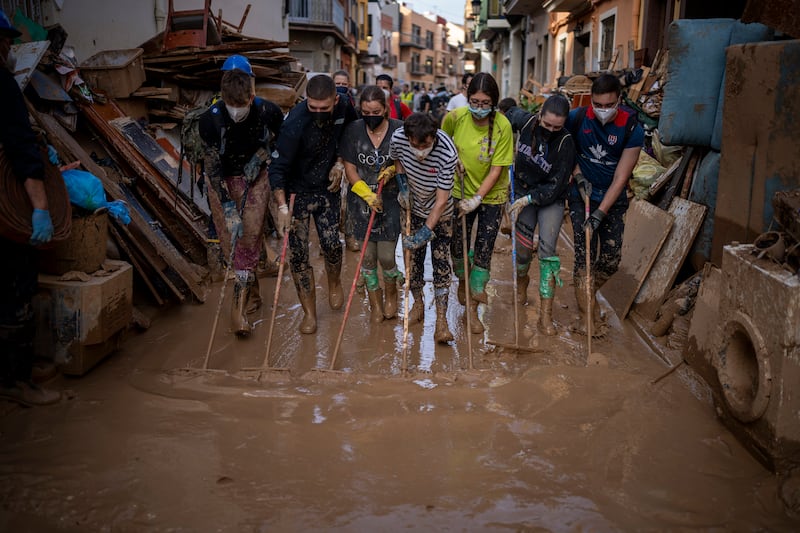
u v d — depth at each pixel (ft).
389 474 10.36
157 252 18.34
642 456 10.93
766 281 10.66
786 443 10.28
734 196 15.79
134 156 21.02
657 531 9.08
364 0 150.61
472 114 15.23
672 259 17.85
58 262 13.87
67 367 13.60
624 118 15.61
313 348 15.92
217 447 11.11
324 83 14.85
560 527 9.12
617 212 16.37
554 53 63.16
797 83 13.73
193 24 28.37
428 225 14.78
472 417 12.05
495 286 21.15
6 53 11.50
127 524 9.13
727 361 11.95
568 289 21.04
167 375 13.65
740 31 17.56
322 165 16.16
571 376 13.67
